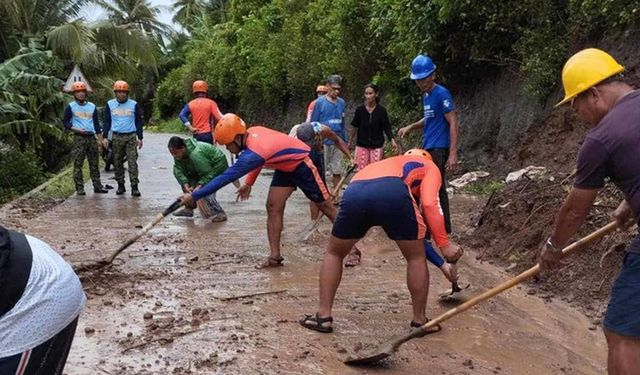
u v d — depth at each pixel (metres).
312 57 22.33
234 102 36.53
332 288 5.05
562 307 5.67
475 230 7.92
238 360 4.48
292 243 8.02
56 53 21.16
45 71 19.11
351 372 4.34
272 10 28.77
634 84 8.76
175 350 4.63
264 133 6.51
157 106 52.06
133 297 5.82
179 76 46.34
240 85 32.44
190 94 40.97
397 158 5.02
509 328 5.21
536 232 6.78
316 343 4.81
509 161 11.44
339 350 4.67
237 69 32.00
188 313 5.41
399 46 13.64
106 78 24.08
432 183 4.89
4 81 16.27
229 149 6.57
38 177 16.38
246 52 30.77
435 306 5.68
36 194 12.05
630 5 8.95
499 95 12.48
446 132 7.30
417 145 14.19
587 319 5.40
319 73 21.98
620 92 3.36
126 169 16.73
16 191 15.66
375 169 4.92
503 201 7.79
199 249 7.68
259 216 9.95
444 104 7.20
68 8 22.48
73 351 4.58
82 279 6.13
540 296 5.93
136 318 5.27
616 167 3.16
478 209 9.20
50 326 2.42
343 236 4.93
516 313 5.54
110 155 16.64
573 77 3.41
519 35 11.66
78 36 20.64
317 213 8.84
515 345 4.89
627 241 5.80
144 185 13.67
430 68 7.23
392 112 16.02
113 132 11.91
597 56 3.42
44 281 2.43
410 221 4.77
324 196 6.66
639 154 3.10
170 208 6.52
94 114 12.08
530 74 11.05
